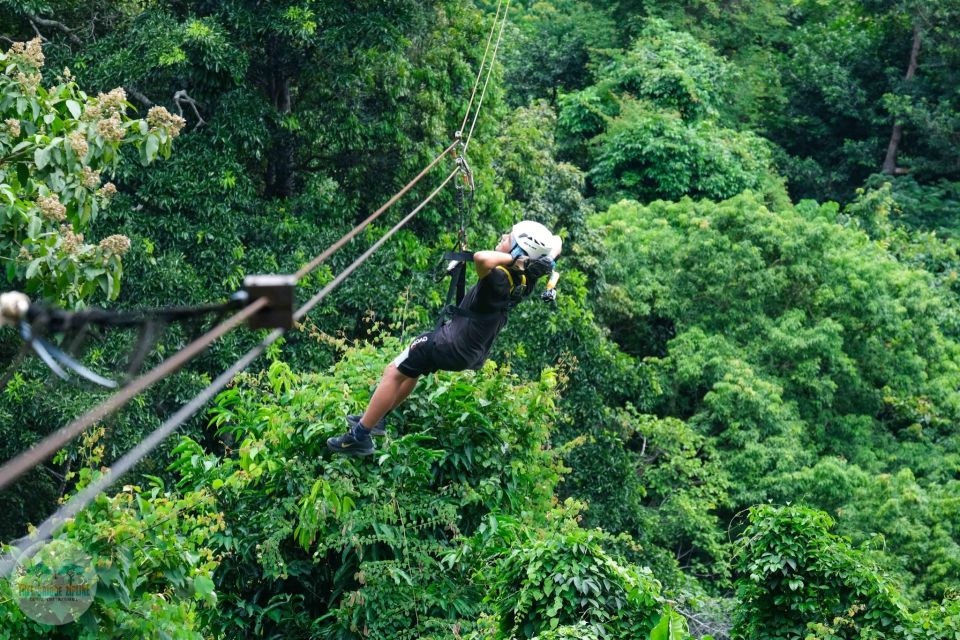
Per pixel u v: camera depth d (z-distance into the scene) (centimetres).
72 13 1645
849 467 2011
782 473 1997
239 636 921
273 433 905
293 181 1758
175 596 634
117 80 1481
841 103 3409
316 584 964
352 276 1583
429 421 966
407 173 1689
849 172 3466
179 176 1463
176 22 1512
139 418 1316
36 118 805
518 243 623
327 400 929
